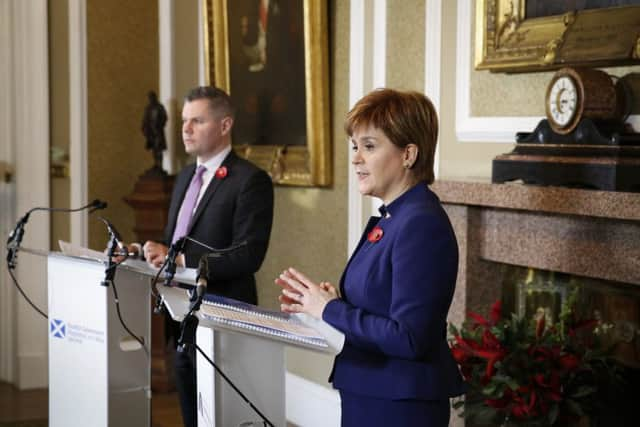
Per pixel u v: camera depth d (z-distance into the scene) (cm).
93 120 708
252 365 292
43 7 697
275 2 589
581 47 371
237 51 632
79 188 703
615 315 369
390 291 266
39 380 709
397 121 268
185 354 438
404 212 268
